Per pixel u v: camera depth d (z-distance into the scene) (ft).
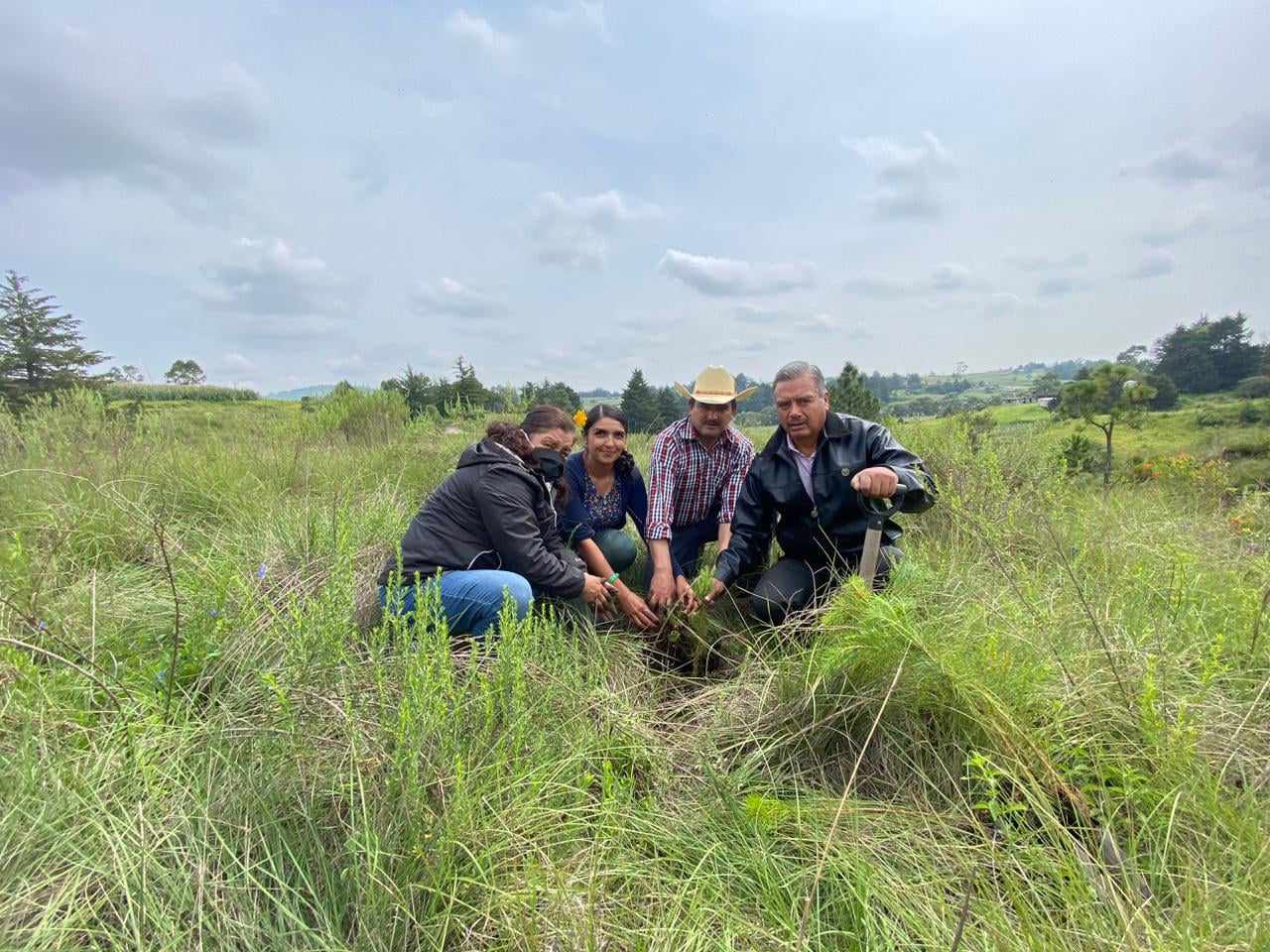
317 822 5.82
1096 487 21.21
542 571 10.40
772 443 12.09
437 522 10.64
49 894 4.90
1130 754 6.72
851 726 7.76
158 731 6.73
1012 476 16.83
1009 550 11.53
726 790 6.93
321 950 4.74
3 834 5.16
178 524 14.16
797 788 7.06
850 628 8.07
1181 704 6.48
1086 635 8.61
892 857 6.08
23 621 8.44
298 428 28.09
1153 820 6.03
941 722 7.47
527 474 10.59
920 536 13.83
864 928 5.22
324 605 7.60
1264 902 4.92
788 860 6.12
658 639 11.36
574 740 7.68
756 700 8.69
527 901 5.30
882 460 11.12
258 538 13.12
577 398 31.86
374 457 23.31
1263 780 6.47
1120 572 10.91
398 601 8.04
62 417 19.72
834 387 63.52
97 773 5.99
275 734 6.55
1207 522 16.62
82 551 11.85
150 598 10.34
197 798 5.66
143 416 21.94
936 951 4.95
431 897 5.34
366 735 6.58
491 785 6.39
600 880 5.82
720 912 5.45
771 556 14.33
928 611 8.73
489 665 7.84
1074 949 4.83
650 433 28.37
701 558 15.23
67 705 7.18
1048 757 6.64
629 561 13.94
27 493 13.73
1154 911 5.16
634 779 7.43
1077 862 5.56
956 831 6.48
